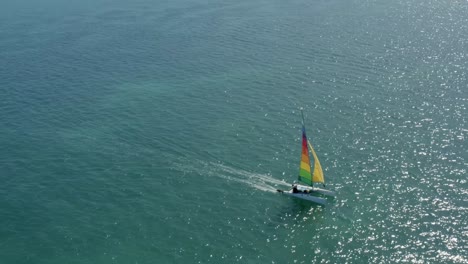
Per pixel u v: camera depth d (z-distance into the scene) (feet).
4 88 385.50
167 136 309.83
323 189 252.62
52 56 452.76
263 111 334.65
